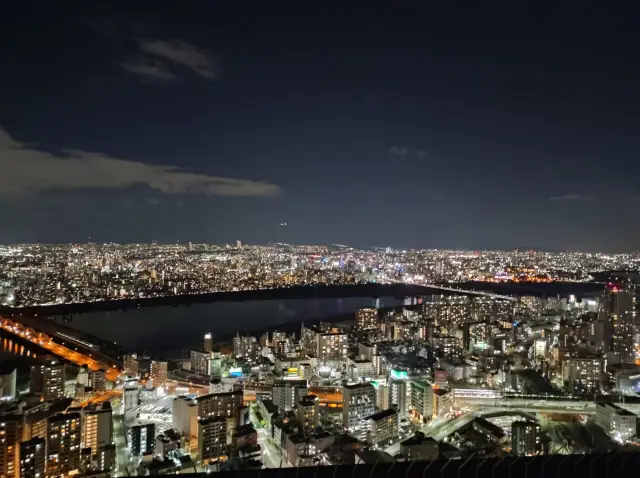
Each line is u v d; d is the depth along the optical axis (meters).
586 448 115.25
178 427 118.56
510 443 116.25
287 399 136.38
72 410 120.25
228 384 157.12
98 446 103.00
